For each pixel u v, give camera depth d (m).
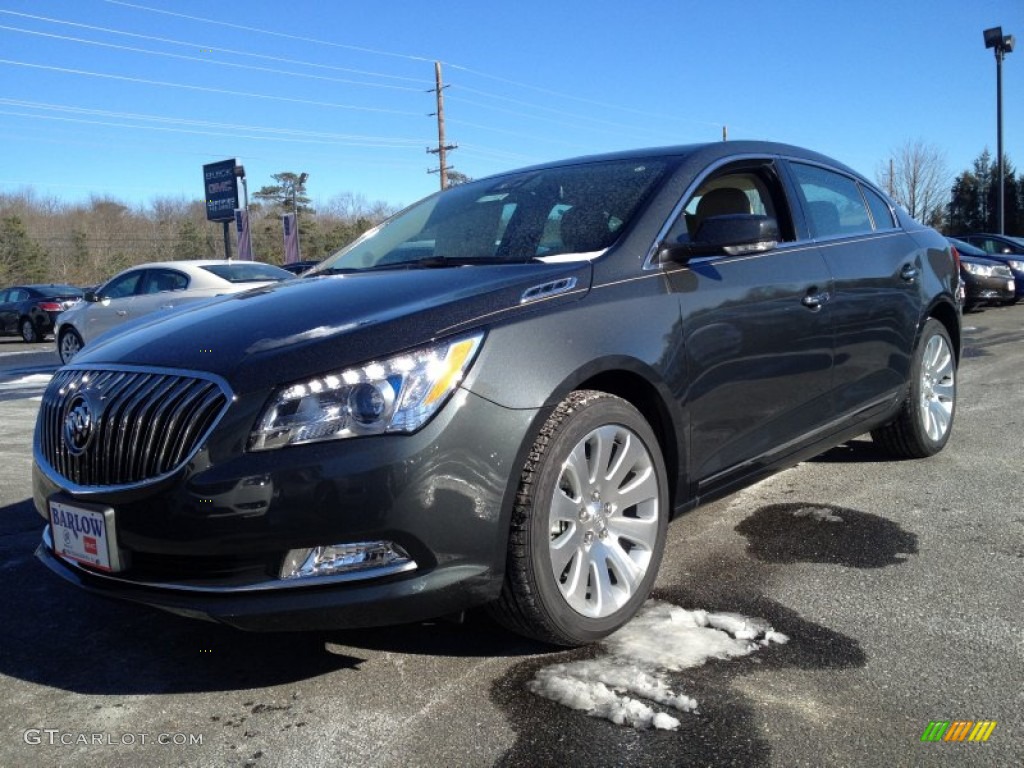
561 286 2.64
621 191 3.25
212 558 2.28
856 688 2.30
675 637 2.64
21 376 11.23
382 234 3.93
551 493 2.43
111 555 2.36
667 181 3.22
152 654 2.72
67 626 2.96
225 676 2.55
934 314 4.77
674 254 2.98
